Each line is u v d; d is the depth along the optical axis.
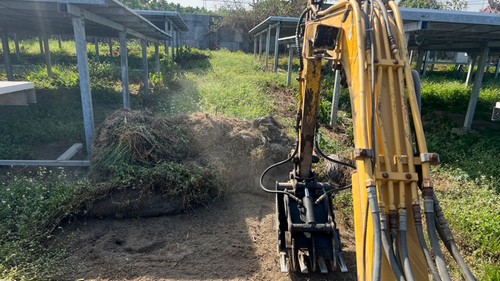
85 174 5.16
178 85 11.15
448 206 4.57
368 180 1.77
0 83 3.93
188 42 27.88
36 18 7.75
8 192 4.25
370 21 2.11
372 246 1.80
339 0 2.54
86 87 5.48
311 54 2.88
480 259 3.72
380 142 1.96
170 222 4.34
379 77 2.04
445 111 10.93
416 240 1.83
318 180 5.36
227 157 5.29
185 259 3.65
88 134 5.63
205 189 4.75
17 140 6.31
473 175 5.58
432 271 1.66
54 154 6.10
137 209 4.37
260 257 3.72
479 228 4.06
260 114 7.67
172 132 5.38
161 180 4.54
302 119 3.16
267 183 5.29
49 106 8.34
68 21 8.41
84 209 4.24
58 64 14.34
